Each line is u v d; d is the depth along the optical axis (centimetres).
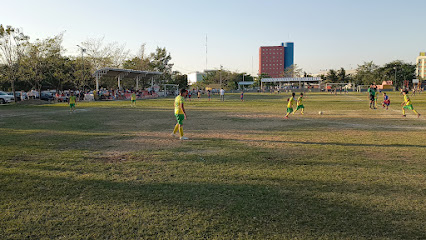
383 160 668
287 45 17950
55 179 546
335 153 741
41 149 804
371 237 344
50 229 366
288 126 1271
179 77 8444
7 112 2111
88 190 491
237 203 437
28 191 487
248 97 4672
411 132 1079
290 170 594
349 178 543
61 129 1212
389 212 406
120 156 721
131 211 412
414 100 3281
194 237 345
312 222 379
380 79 9388
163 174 573
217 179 541
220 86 9238
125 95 4434
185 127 1254
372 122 1394
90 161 675
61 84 5031
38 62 3678
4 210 418
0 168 618
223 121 1474
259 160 673
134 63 6556
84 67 4981
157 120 1542
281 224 375
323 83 10306
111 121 1502
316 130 1146
